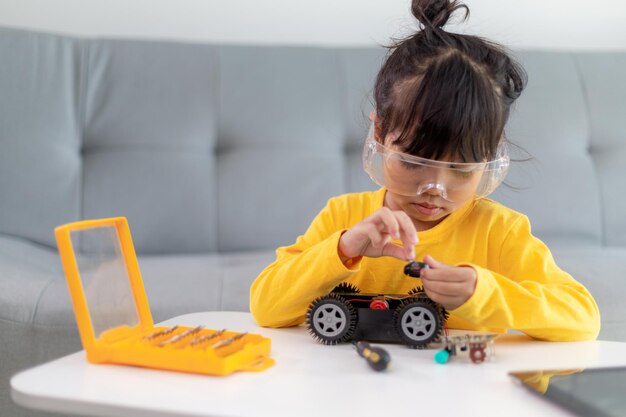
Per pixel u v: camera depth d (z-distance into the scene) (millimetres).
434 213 937
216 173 1892
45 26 2174
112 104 1894
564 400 584
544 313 840
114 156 1859
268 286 913
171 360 679
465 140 872
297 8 2238
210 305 1386
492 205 1074
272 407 582
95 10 2186
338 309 811
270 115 1936
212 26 2223
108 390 619
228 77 1955
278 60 1990
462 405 596
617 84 2049
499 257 1036
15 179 1789
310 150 1927
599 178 1961
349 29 2250
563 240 1915
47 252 1734
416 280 1044
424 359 750
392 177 897
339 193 1900
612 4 2270
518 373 659
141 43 1960
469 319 812
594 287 1463
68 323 1321
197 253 1854
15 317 1320
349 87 1981
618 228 1938
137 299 797
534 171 1936
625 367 676
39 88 1858
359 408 584
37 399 604
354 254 858
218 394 613
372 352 701
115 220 789
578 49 2281
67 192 1823
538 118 1980
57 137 1845
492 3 2254
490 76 947
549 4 2271
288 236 1861
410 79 924
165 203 1846
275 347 795
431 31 982
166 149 1880
